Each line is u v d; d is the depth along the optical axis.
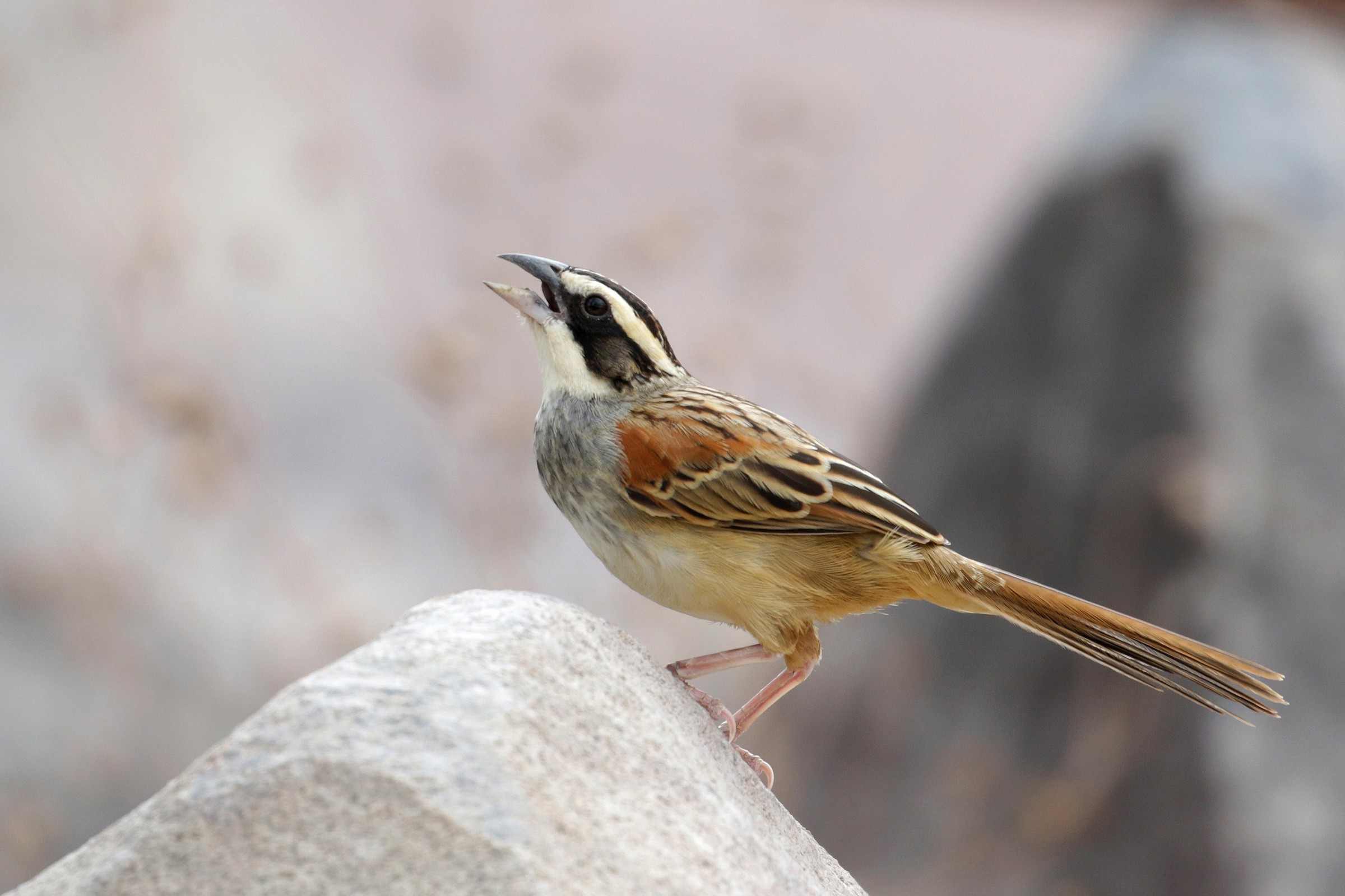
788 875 4.72
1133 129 16.02
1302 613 13.15
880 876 14.19
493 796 3.91
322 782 3.90
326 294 20.12
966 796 14.03
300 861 3.82
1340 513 13.51
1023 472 15.10
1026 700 14.34
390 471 18.98
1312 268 14.49
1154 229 15.17
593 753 4.32
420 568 16.88
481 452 15.17
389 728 4.04
